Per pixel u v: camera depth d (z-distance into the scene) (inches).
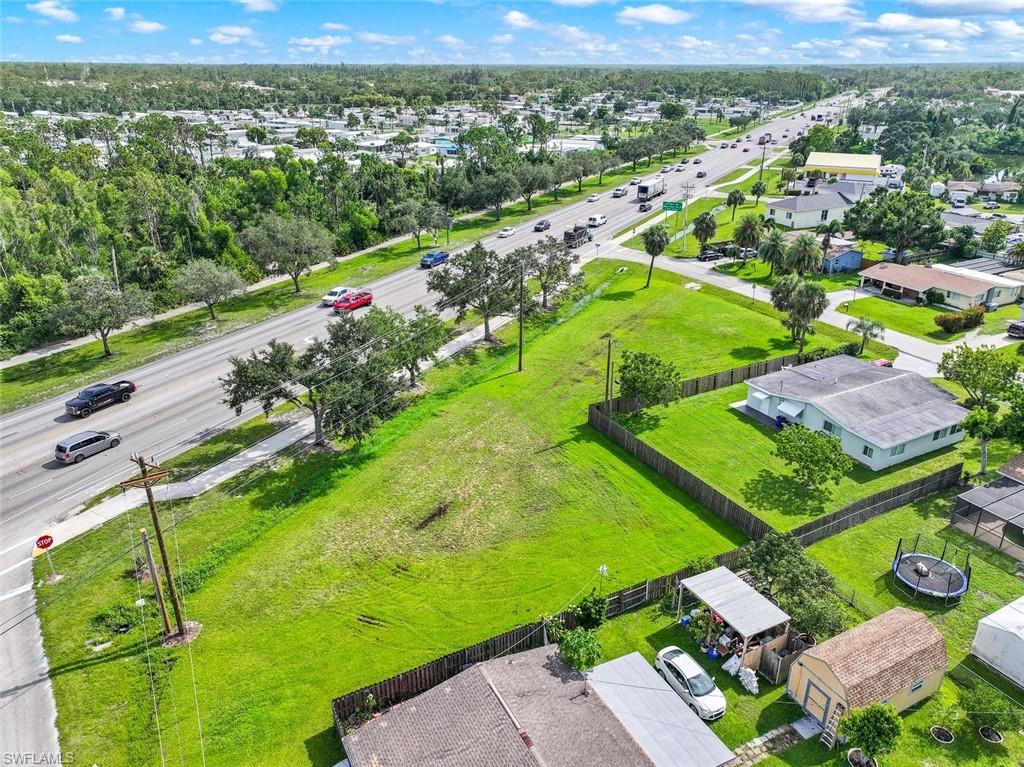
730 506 1612.9
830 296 3304.6
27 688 1152.2
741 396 2301.9
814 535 1547.7
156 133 6186.0
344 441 1870.1
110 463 1824.6
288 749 1057.5
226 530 1563.7
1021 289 3257.9
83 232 3329.2
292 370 1786.4
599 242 4207.7
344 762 1032.2
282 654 1240.2
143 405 2135.8
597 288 3363.7
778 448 1798.7
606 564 1485.0
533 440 1991.9
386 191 4635.8
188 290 2760.8
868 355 2591.0
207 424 2030.0
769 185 5890.8
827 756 1052.5
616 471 1839.3
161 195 3848.4
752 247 3644.2
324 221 4190.5
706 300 3203.7
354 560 1491.1
